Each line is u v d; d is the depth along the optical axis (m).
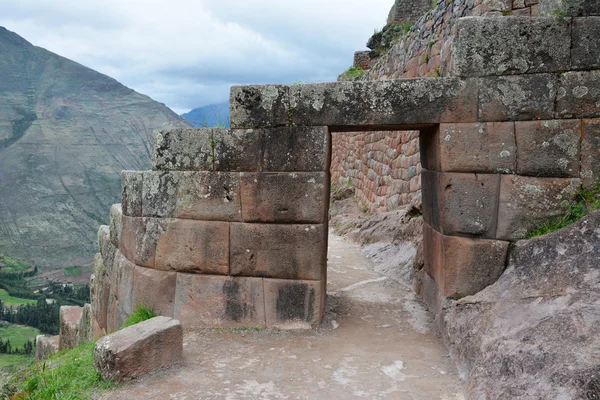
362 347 4.48
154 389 3.63
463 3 7.83
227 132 4.95
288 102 4.80
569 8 4.36
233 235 5.01
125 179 5.68
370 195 14.05
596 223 4.06
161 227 5.23
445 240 4.62
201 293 5.12
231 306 5.06
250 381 3.77
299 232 4.88
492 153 4.49
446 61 5.02
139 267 5.44
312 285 4.91
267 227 4.94
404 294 6.18
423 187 5.70
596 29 4.33
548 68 4.39
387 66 12.95
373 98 4.66
